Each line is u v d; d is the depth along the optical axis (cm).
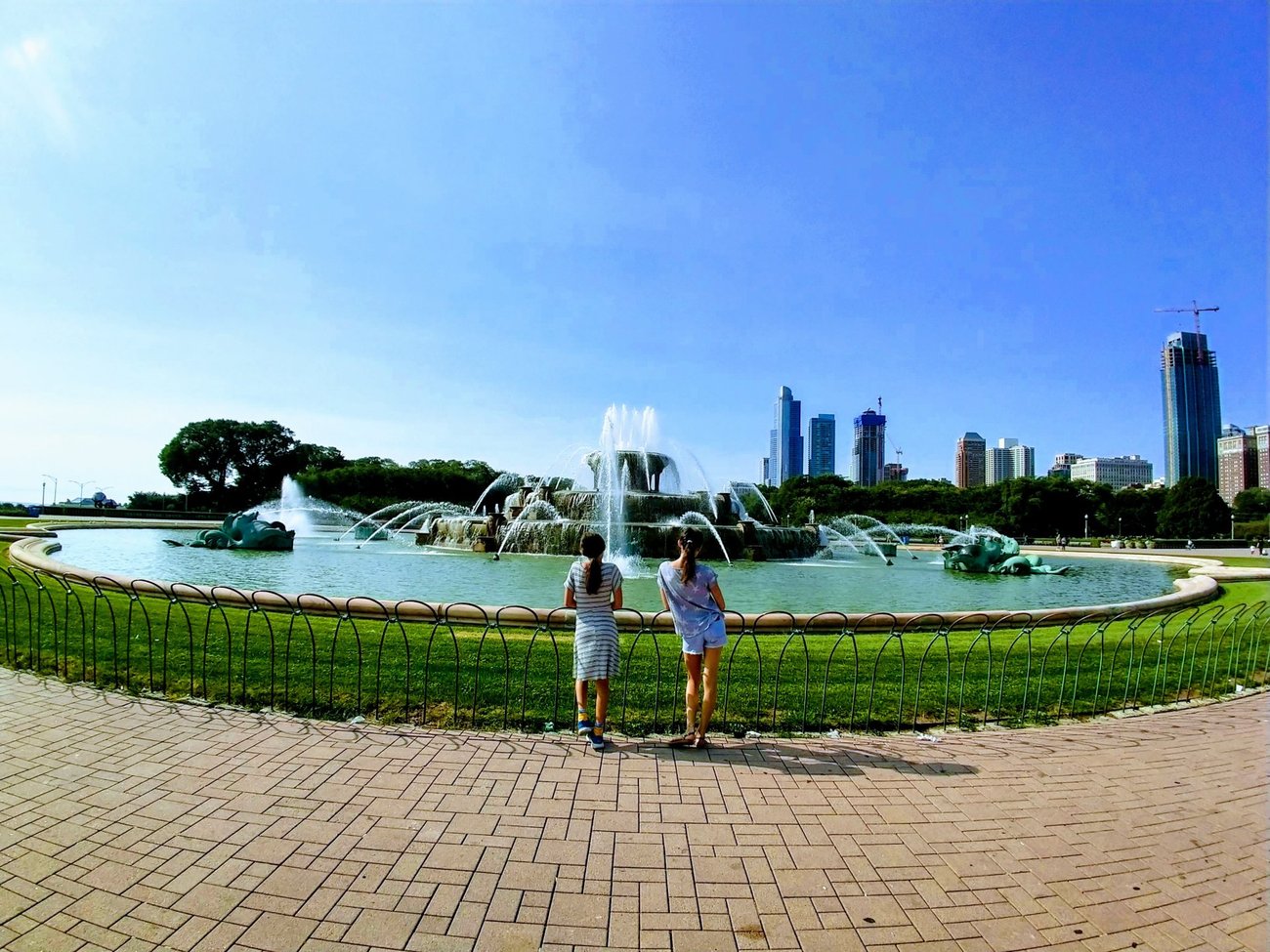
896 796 512
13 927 334
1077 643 1040
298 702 668
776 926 352
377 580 1667
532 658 822
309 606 982
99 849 406
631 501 2814
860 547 4050
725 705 660
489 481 8144
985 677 834
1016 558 2570
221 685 710
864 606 1420
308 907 355
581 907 361
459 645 861
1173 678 889
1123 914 373
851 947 338
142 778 502
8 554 1761
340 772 520
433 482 7656
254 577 1683
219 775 510
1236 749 639
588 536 604
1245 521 10194
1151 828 474
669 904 366
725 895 376
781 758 578
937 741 635
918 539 6988
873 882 396
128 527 4144
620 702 694
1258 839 462
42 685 709
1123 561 3966
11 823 434
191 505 8019
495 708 670
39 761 530
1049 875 410
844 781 535
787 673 805
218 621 973
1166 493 9394
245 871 386
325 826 438
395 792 489
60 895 360
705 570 604
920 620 988
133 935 331
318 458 8531
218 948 323
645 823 454
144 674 741
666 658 847
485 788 499
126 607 1062
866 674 815
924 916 365
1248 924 368
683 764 558
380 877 383
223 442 7906
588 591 597
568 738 605
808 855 421
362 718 637
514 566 2077
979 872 410
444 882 380
